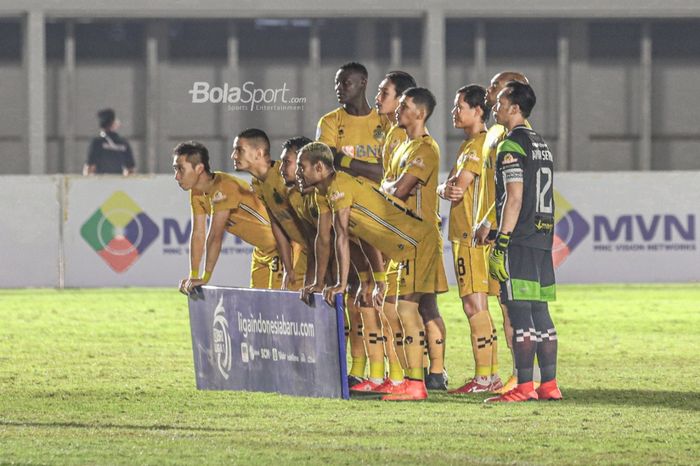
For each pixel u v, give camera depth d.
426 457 17.22
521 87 22.27
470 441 18.45
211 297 24.27
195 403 22.50
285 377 23.12
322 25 75.69
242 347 23.75
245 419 20.55
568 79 77.12
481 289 24.36
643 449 17.84
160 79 75.25
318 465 16.70
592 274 49.66
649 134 77.75
